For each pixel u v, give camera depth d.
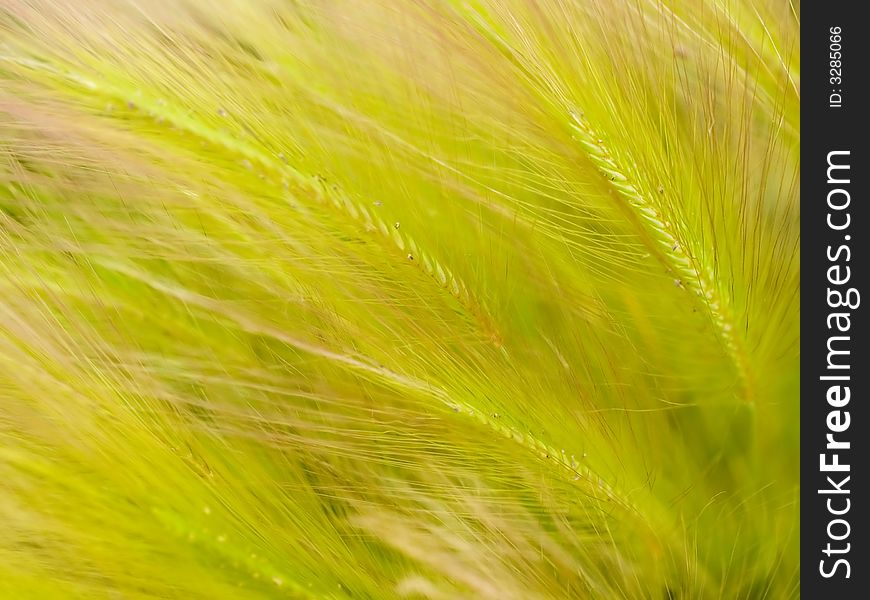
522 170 0.40
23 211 0.40
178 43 0.38
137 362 0.39
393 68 0.39
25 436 0.39
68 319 0.39
